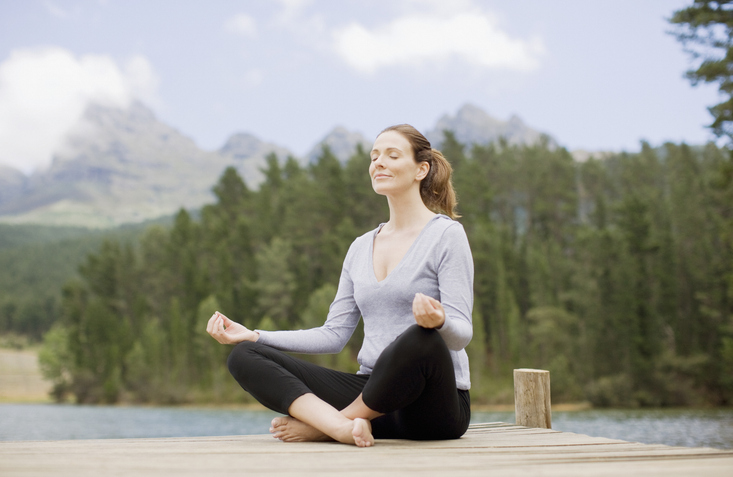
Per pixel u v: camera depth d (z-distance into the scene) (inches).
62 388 2536.9
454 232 80.0
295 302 2402.8
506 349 2017.7
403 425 77.9
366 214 2696.9
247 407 2068.2
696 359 1644.9
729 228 799.7
